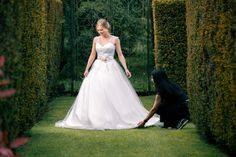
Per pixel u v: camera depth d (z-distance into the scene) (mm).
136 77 14898
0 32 4227
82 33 14992
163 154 6008
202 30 6438
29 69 6516
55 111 10602
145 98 13281
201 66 6645
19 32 5043
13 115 4801
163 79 8156
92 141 6898
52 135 7406
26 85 6305
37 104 7742
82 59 15148
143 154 6004
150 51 14883
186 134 7512
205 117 6566
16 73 4938
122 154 6004
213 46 5887
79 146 6527
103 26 9023
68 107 11320
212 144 6680
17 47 4902
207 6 6129
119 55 9133
